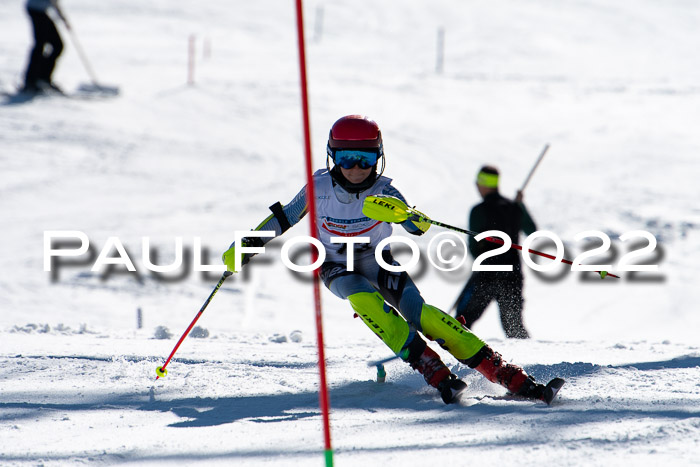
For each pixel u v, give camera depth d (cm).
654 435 687
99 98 6988
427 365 875
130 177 4981
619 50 11506
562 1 14425
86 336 1448
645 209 4206
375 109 6962
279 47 10850
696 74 9856
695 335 2370
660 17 13738
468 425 754
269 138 6066
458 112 6956
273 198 4644
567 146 5869
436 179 5050
